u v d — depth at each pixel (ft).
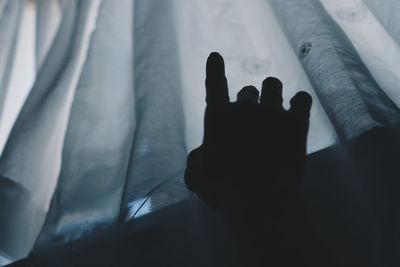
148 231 1.49
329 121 1.56
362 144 1.38
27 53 2.99
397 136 1.38
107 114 2.09
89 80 2.18
